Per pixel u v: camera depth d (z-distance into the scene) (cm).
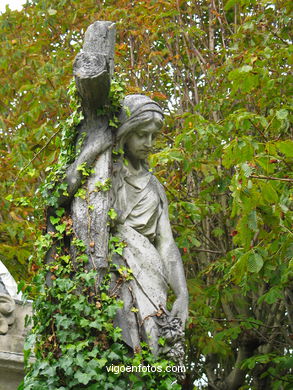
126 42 1137
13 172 1071
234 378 1007
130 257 511
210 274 1043
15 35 1227
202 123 889
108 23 545
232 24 1048
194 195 1048
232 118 812
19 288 518
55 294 488
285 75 932
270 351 1012
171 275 527
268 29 1020
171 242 538
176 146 888
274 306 1001
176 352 497
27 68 1159
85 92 521
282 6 980
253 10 1087
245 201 668
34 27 1230
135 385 479
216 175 914
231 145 691
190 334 1011
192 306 943
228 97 1002
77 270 494
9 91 1189
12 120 1177
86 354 474
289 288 923
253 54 865
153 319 501
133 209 529
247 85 829
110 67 534
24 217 1100
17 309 570
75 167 516
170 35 1116
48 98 1080
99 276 493
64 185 514
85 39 544
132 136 540
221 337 932
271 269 758
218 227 1043
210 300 1045
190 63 1106
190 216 917
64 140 532
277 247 734
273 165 690
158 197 544
